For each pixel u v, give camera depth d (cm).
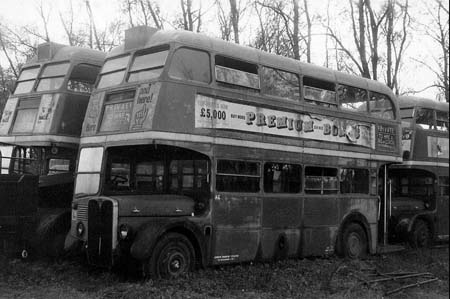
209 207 1053
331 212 1329
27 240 1069
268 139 1171
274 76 1205
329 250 1323
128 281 976
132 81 1039
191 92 1024
